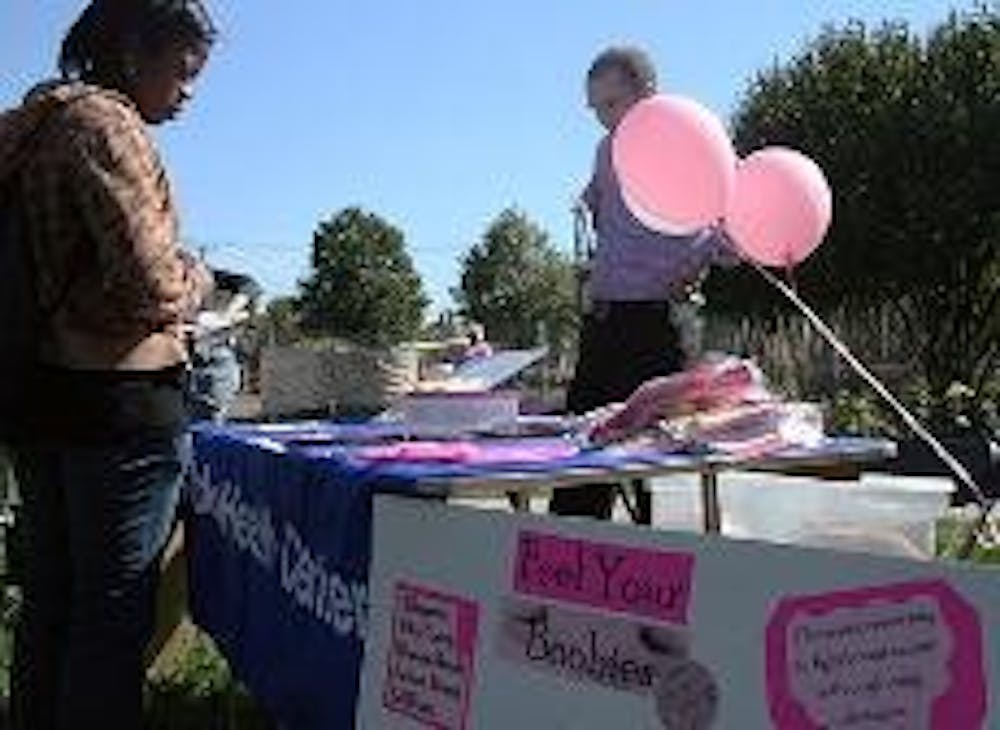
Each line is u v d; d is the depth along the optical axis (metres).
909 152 28.78
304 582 3.97
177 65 3.75
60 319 3.56
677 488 4.52
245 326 7.18
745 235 4.77
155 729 4.82
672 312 5.63
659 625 2.85
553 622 3.08
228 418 7.42
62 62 3.79
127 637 3.67
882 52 30.02
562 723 3.04
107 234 3.45
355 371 16.80
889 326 26.73
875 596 2.51
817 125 29.50
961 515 6.21
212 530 4.96
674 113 4.57
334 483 3.75
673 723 2.82
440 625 3.35
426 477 3.41
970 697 2.38
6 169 3.57
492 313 63.00
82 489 3.61
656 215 4.73
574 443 4.16
